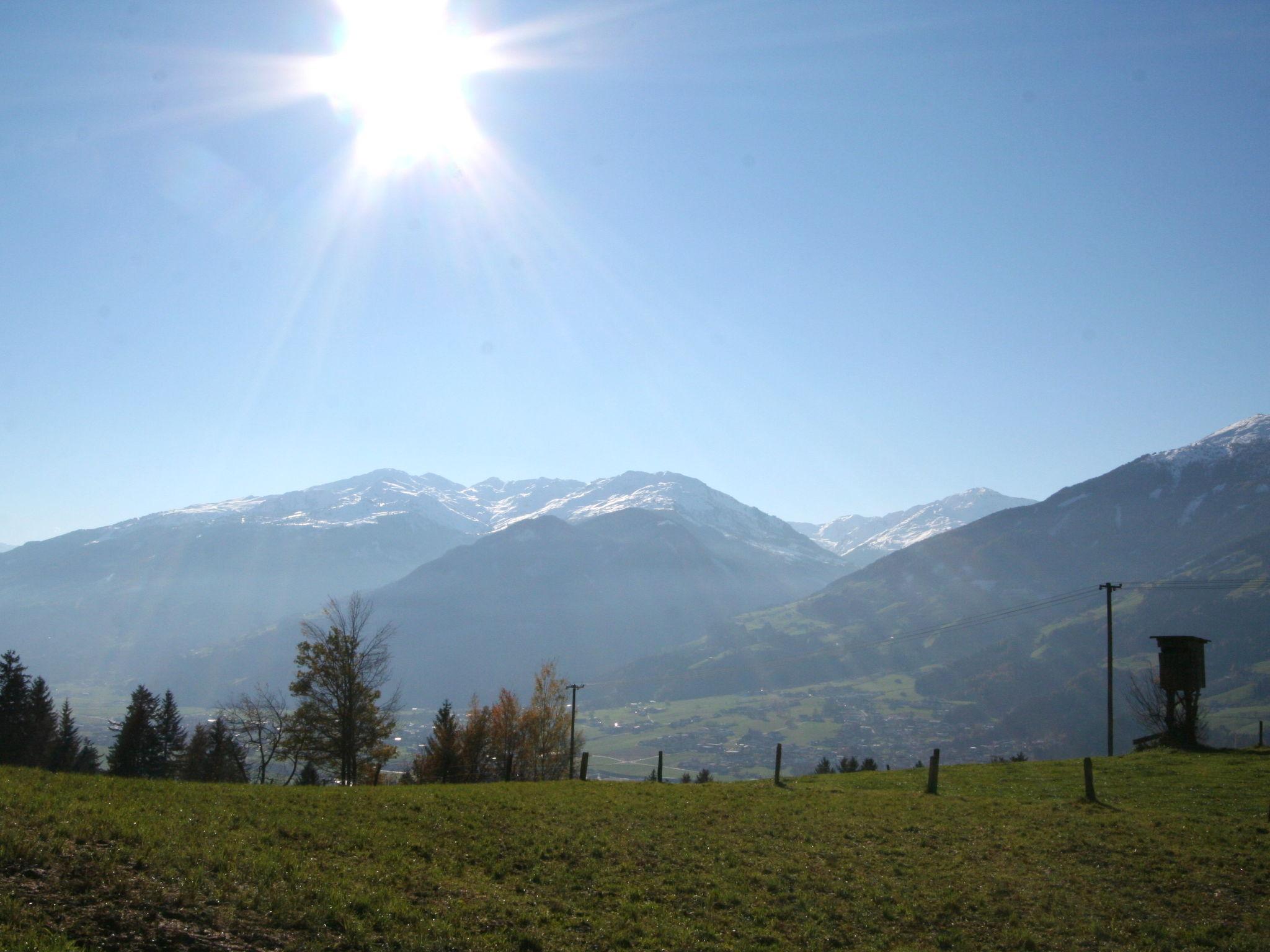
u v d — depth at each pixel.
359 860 18.23
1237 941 17.48
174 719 85.38
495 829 22.95
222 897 14.35
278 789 27.11
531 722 68.81
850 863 22.31
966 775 41.66
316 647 55.41
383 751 57.34
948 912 18.91
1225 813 29.23
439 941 14.28
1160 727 51.81
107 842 16.06
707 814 27.83
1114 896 20.16
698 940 16.11
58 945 11.21
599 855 21.33
